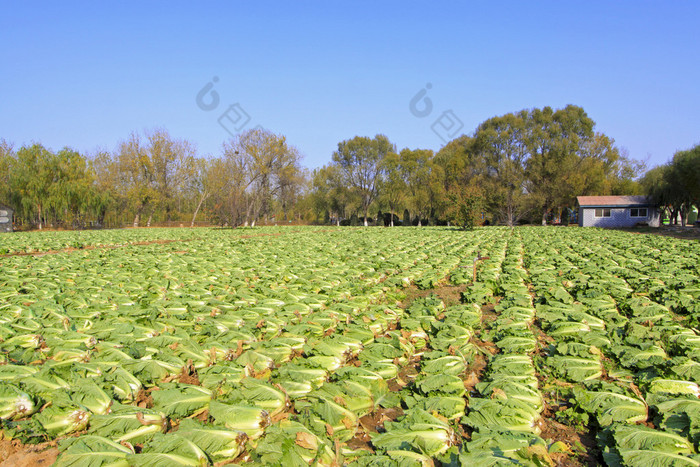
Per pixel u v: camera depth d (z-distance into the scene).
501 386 7.18
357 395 6.95
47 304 11.77
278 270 18.27
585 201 61.03
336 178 83.25
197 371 8.40
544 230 50.34
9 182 61.19
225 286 15.51
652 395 6.84
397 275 17.75
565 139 69.06
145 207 76.25
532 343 9.47
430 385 7.32
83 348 8.84
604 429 6.25
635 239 33.53
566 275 17.52
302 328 10.04
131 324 10.20
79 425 6.23
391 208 86.06
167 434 5.59
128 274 17.80
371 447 6.11
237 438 5.67
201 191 80.88
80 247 32.94
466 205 52.84
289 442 5.42
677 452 5.41
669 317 11.38
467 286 16.30
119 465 5.19
